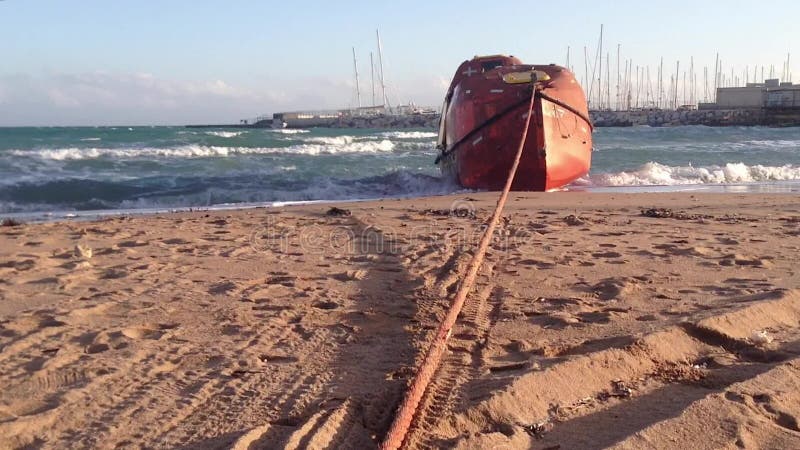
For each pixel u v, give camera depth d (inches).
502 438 120.7
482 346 172.6
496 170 689.0
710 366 163.3
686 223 416.2
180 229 389.1
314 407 134.4
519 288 237.0
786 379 149.7
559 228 390.6
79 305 210.8
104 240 346.6
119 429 125.6
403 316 201.0
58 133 2022.6
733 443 120.2
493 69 736.3
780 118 3420.3
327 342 177.0
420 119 3767.2
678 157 1222.9
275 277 253.0
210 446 119.0
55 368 156.4
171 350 169.9
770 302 208.7
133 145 1441.9
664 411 134.3
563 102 684.1
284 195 767.1
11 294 225.0
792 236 361.1
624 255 299.9
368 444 119.8
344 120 3937.0
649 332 177.3
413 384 132.7
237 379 150.3
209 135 1815.9
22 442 120.8
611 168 1042.7
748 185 828.6
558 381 146.2
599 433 125.1
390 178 895.7
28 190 741.9
